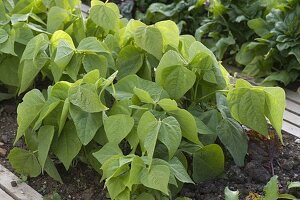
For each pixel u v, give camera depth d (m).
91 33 3.24
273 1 4.02
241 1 4.12
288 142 3.12
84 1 5.05
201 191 2.72
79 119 2.61
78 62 2.84
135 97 2.66
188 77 2.70
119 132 2.54
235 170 2.79
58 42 2.86
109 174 2.42
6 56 3.26
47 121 2.70
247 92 2.64
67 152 2.68
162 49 2.88
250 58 3.99
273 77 3.81
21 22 3.21
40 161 2.68
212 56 2.81
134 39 2.88
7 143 3.14
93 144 2.77
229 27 4.15
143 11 4.69
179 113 2.59
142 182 2.35
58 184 2.84
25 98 2.69
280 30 3.81
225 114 2.80
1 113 3.36
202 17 4.37
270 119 2.68
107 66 2.88
